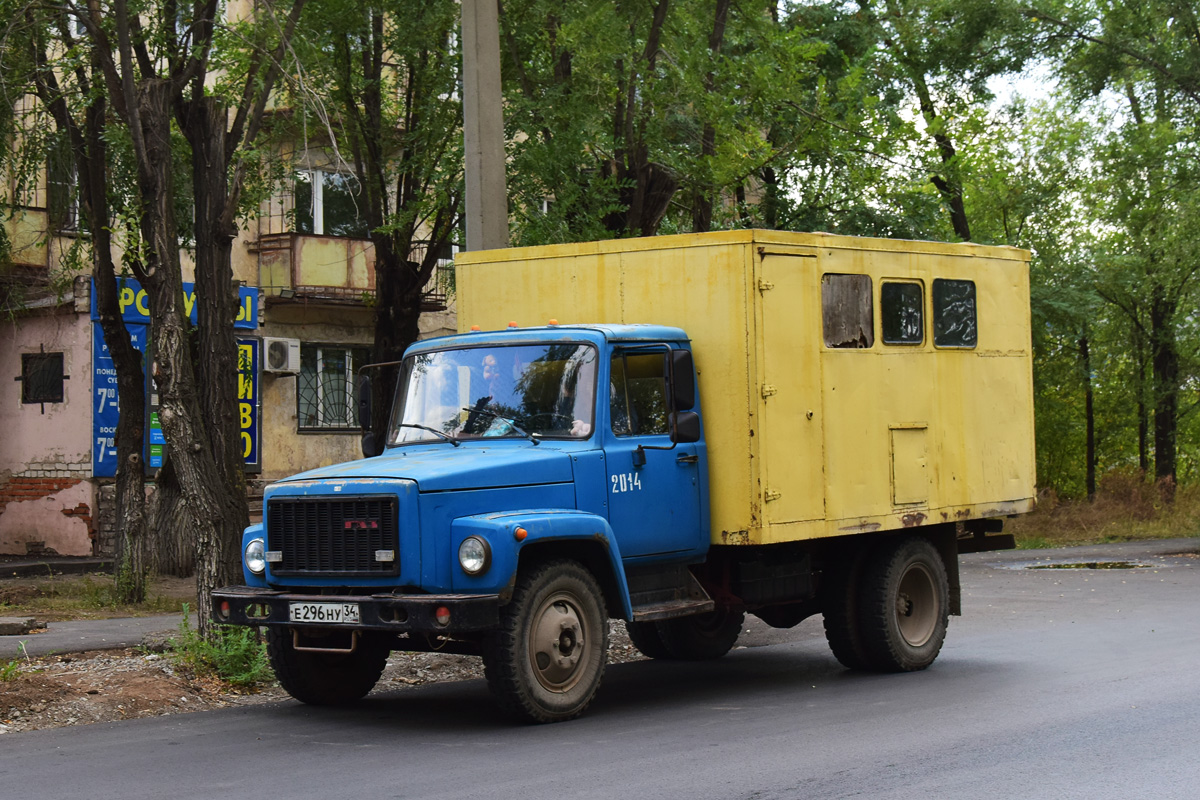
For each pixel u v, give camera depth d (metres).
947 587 11.68
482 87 12.07
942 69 26.89
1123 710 8.88
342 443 25.97
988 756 7.48
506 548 8.26
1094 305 28.56
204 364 11.49
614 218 15.16
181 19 12.91
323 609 8.47
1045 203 30.84
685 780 6.94
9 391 23.02
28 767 7.48
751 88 14.49
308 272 24.52
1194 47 27.72
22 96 15.22
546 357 9.58
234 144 12.29
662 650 12.30
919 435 11.20
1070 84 28.81
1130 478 31.31
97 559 21.00
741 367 9.73
